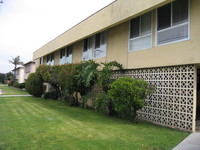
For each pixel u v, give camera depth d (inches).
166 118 260.8
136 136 196.2
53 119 281.3
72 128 225.8
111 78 352.2
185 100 238.1
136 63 313.1
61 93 561.0
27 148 152.9
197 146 164.9
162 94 269.4
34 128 220.7
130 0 293.9
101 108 293.9
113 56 375.9
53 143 167.3
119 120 287.4
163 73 270.4
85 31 434.6
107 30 401.4
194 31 226.1
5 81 2177.7
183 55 237.5
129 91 245.8
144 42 303.1
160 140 183.5
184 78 241.4
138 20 318.0
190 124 229.6
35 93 695.7
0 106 416.5
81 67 397.4
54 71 504.4
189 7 233.5
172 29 256.8
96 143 169.6
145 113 295.3
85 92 417.4
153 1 251.0
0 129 212.7
